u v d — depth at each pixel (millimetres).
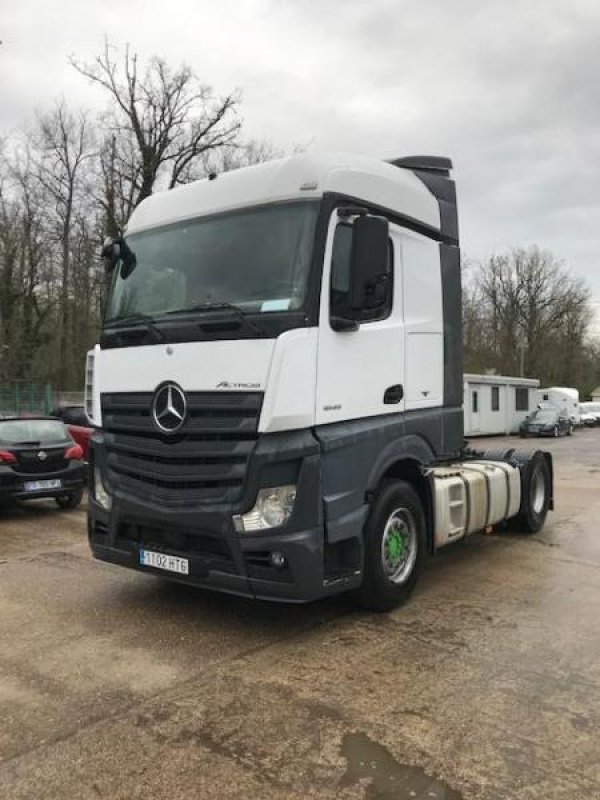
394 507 5562
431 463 6141
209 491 4797
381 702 3992
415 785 3180
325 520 4797
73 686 4254
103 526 5617
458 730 3664
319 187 4934
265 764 3357
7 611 5738
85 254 39969
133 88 31656
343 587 5008
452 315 6422
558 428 41094
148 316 5297
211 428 4754
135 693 4145
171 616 5543
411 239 5883
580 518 10070
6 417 10938
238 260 5066
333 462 4887
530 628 5227
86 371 5961
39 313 40312
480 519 7137
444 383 6270
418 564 5887
